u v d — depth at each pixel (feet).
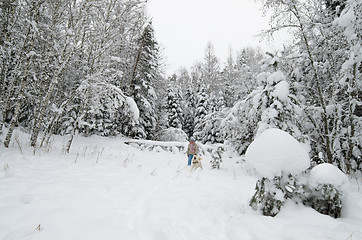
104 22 25.40
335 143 24.61
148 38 55.01
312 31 24.66
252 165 11.34
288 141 10.98
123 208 10.75
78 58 28.35
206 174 22.33
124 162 22.97
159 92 64.90
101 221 8.97
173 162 29.96
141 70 54.34
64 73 30.35
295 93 25.80
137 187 14.62
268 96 23.59
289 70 26.48
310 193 11.52
